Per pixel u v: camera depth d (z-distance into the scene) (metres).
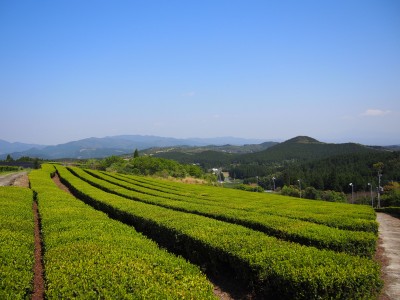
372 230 17.92
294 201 33.34
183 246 15.05
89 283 8.07
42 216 17.11
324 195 75.62
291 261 10.40
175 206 24.41
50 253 10.56
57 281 8.21
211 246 12.80
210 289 8.07
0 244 11.16
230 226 15.74
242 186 84.06
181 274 8.98
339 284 8.93
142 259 10.05
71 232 13.41
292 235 15.05
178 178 90.00
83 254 10.28
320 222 19.36
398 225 26.00
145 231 18.77
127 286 7.96
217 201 30.42
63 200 23.94
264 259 10.77
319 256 10.82
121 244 11.86
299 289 9.29
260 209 23.88
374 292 9.79
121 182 49.69
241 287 12.13
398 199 53.06
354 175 88.12
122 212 21.45
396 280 12.62
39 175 50.56
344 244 13.62
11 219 15.95
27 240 12.37
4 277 8.45
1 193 26.02
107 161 103.81
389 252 16.89
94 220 16.33
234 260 11.67
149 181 57.00
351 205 31.33
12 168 96.88
